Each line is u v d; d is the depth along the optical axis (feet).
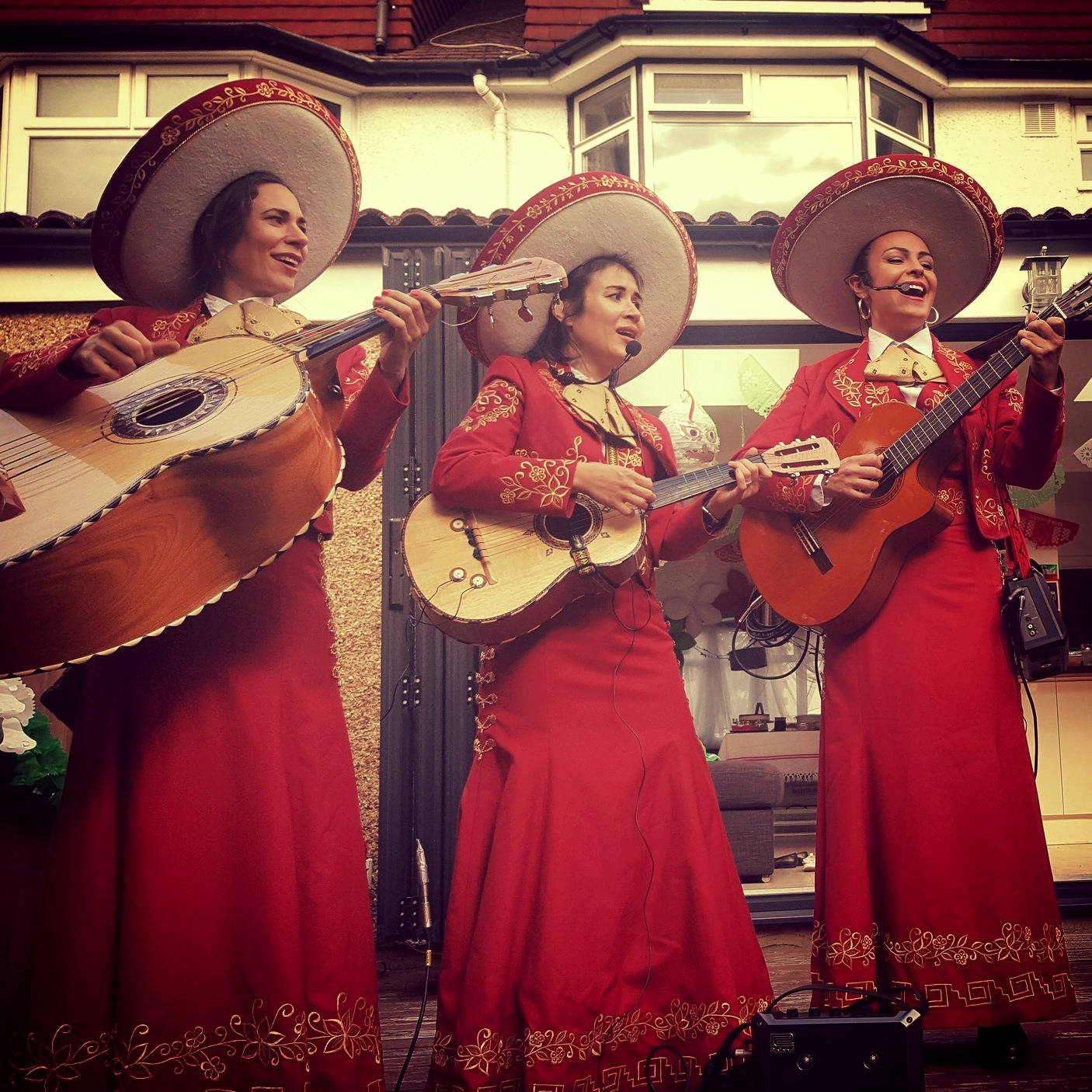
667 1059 6.95
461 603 7.32
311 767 6.86
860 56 25.84
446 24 29.55
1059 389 8.46
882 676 8.57
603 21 25.05
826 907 8.41
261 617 6.97
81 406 6.75
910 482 8.62
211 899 6.50
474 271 8.75
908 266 9.50
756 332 15.85
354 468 7.64
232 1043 6.35
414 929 13.61
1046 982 8.04
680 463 16.44
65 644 5.94
